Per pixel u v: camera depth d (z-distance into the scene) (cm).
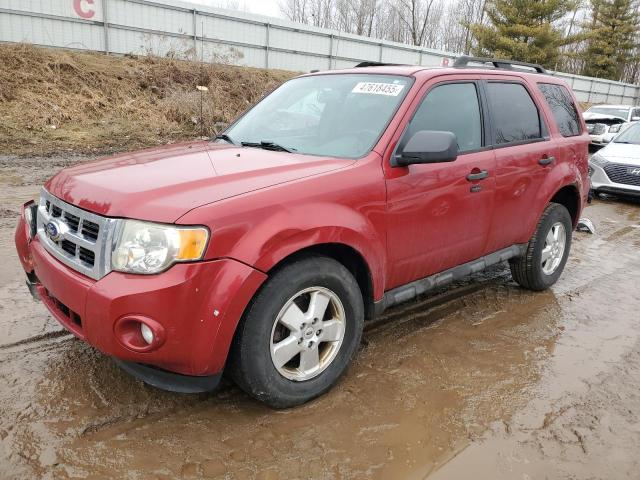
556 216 467
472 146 382
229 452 255
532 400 310
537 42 3328
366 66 420
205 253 241
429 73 365
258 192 265
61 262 269
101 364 321
